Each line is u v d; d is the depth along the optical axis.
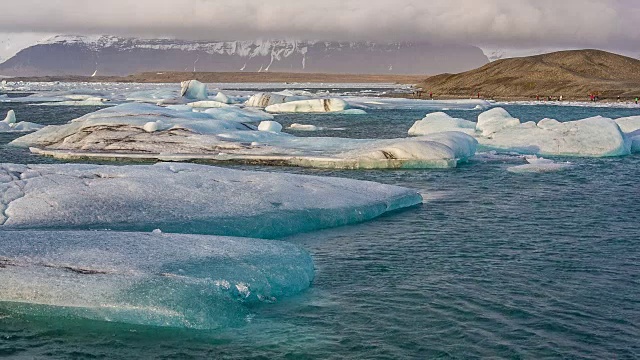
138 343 7.23
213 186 13.28
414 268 10.07
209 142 22.92
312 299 8.64
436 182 18.16
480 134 29.20
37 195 11.85
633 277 9.62
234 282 8.30
